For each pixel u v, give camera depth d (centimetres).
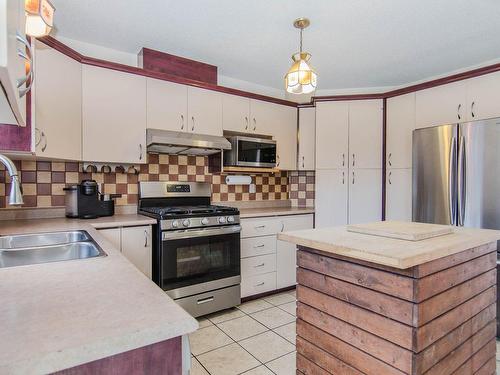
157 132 265
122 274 97
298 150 366
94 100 241
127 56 284
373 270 124
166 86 275
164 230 243
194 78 298
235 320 260
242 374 186
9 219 233
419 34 248
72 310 69
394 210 327
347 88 380
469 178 250
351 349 132
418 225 161
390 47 271
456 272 131
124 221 233
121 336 58
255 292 305
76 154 229
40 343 55
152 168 298
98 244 146
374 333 123
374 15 221
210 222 265
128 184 286
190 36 253
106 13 219
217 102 305
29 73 81
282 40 260
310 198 390
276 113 348
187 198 314
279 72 332
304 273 154
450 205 260
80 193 245
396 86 370
